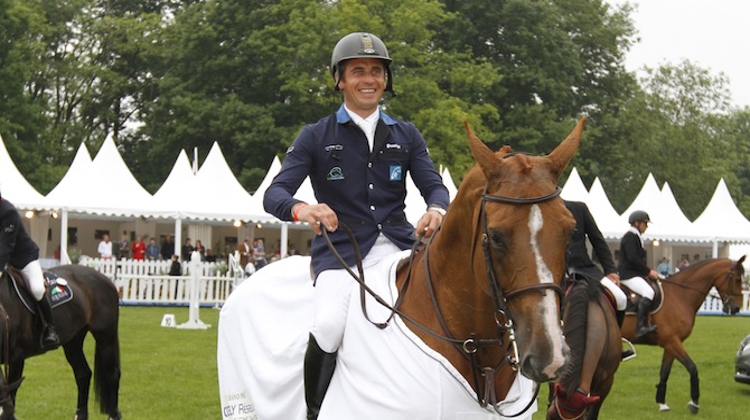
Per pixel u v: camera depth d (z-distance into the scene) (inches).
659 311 416.5
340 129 171.5
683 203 1982.0
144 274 1020.5
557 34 1879.9
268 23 1679.4
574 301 286.4
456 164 1460.4
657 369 569.3
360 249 167.8
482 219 136.9
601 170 1914.4
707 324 962.7
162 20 1946.4
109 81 1925.4
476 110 1573.6
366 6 1572.3
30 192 956.0
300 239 1486.2
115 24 1926.7
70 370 497.7
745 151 2455.7
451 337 150.8
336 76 174.1
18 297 330.3
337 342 160.4
